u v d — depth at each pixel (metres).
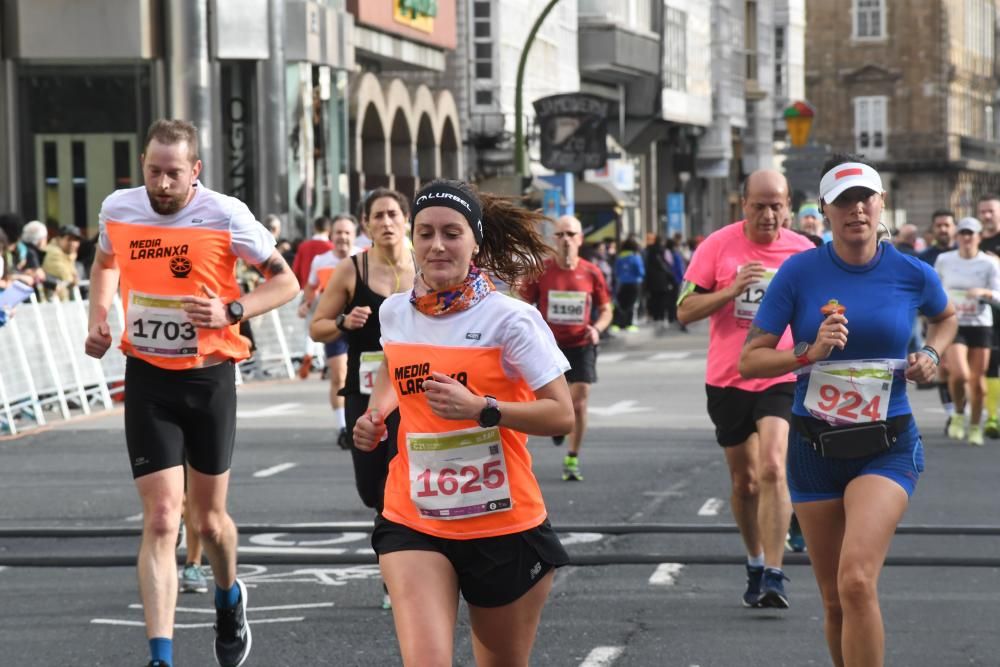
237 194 83.06
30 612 22.00
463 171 113.56
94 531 28.16
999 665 19.00
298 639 20.39
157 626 17.34
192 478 18.67
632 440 41.16
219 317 18.20
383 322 14.13
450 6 108.19
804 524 16.62
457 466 13.78
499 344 13.84
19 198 77.56
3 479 35.25
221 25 80.75
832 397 16.39
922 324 68.81
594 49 132.88
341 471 35.66
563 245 34.00
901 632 20.59
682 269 100.94
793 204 86.56
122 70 78.12
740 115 173.00
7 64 77.38
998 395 42.12
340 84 89.38
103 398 51.75
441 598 13.56
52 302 48.81
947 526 27.92
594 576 24.08
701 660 19.16
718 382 21.97
